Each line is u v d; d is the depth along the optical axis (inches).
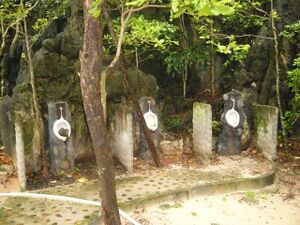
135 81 243.4
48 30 267.6
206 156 225.6
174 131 270.7
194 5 84.0
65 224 150.9
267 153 235.5
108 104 234.7
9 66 283.1
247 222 174.1
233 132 244.2
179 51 276.5
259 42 293.1
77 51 224.8
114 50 254.5
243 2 273.1
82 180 202.4
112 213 114.1
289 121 278.8
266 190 205.0
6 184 197.8
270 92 294.2
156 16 269.9
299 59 245.0
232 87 299.3
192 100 295.4
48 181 200.7
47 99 216.8
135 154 242.2
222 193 197.6
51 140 206.2
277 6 297.3
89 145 231.6
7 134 221.3
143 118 209.9
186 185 193.9
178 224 167.0
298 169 240.7
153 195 180.7
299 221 176.2
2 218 156.6
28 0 281.7
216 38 280.1
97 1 86.9
